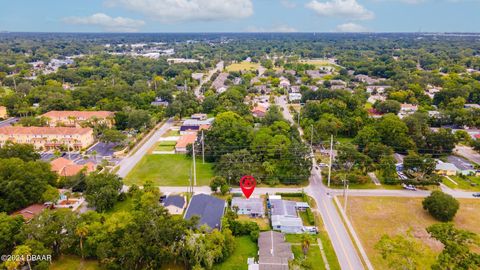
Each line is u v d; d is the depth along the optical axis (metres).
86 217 80.12
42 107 199.62
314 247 82.94
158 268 75.12
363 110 182.12
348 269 75.12
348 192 112.25
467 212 99.50
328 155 144.38
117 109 198.25
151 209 82.56
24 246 67.56
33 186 98.06
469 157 141.62
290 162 117.88
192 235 74.81
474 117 175.38
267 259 74.88
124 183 118.25
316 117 183.25
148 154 146.75
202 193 110.69
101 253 70.06
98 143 160.25
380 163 121.75
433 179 114.94
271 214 96.31
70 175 115.06
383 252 68.69
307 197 108.31
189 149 141.75
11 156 118.44
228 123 147.00
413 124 151.88
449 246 65.75
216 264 76.62
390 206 103.00
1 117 196.88
